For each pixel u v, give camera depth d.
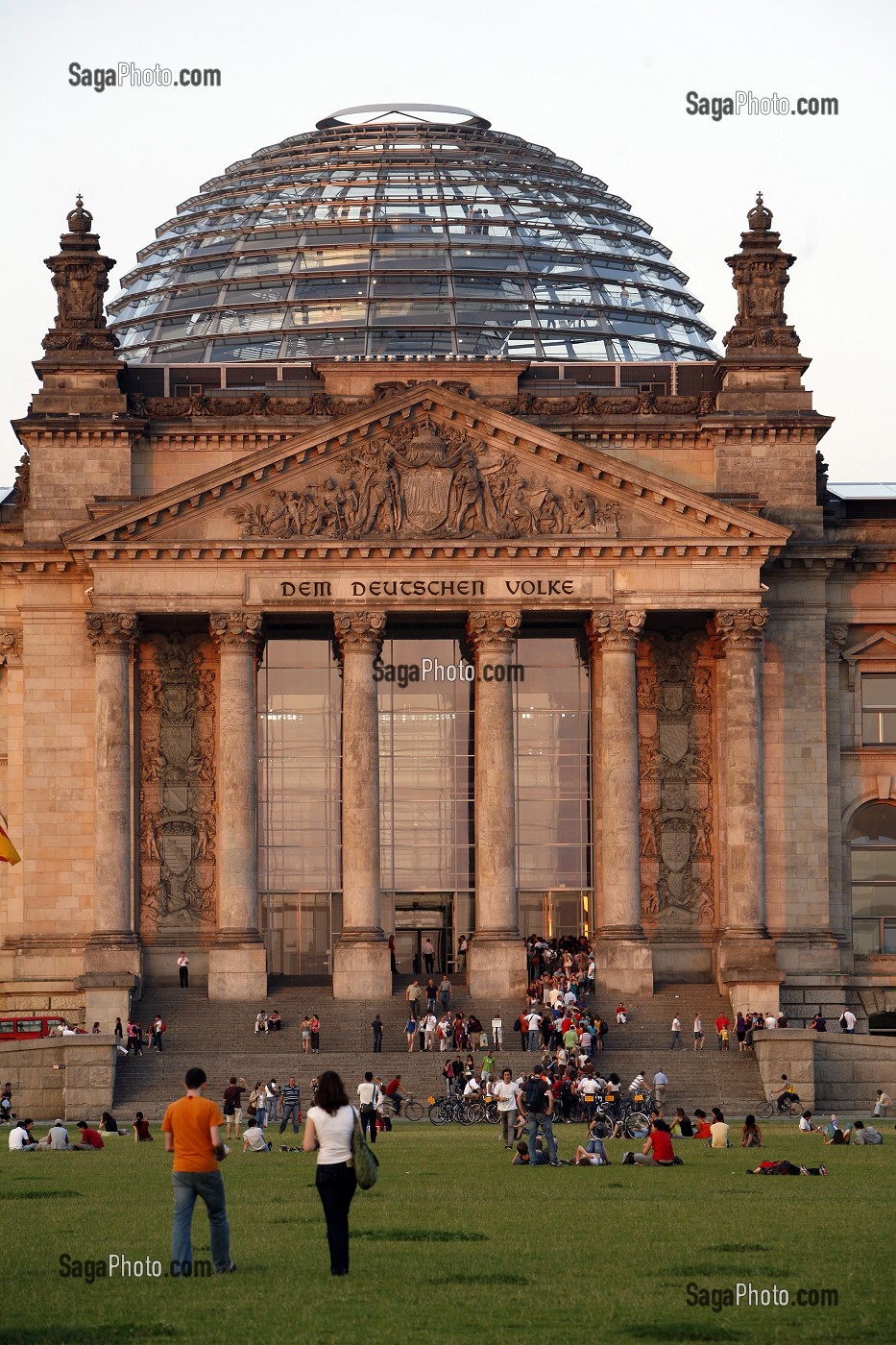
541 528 113.06
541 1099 65.44
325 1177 38.25
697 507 112.56
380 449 113.19
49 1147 75.06
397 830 120.00
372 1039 106.19
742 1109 95.44
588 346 138.50
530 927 119.56
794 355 120.31
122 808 112.00
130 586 112.31
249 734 112.75
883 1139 78.44
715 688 117.88
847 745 119.94
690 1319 34.62
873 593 120.31
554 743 120.12
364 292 138.38
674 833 118.38
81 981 108.88
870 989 117.62
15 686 118.06
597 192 151.75
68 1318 34.47
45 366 118.25
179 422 117.81
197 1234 45.66
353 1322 34.03
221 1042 104.44
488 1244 43.34
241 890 111.94
